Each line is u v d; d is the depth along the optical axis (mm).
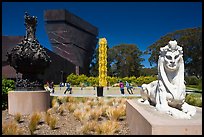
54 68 49906
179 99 5797
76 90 29766
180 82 5922
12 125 7082
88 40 84312
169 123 4281
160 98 5898
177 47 5918
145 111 5703
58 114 9734
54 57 49719
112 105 12227
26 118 9172
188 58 46219
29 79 10562
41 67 10602
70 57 77438
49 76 46469
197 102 10148
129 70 69750
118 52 70312
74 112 9484
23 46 10375
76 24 78688
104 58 35125
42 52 10664
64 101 13422
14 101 9977
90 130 7074
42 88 10859
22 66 10344
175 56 5859
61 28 75938
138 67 70562
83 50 82500
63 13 75312
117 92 27359
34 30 10789
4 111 10641
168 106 5609
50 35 76625
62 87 34031
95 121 7848
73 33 78125
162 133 4129
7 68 39812
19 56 10203
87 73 85875
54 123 7492
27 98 10000
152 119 4637
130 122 7156
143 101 8156
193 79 43500
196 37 43906
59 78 54281
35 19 10711
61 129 7410
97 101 13680
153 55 48844
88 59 85938
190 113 5504
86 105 11484
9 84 11945
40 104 10219
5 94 11258
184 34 46688
